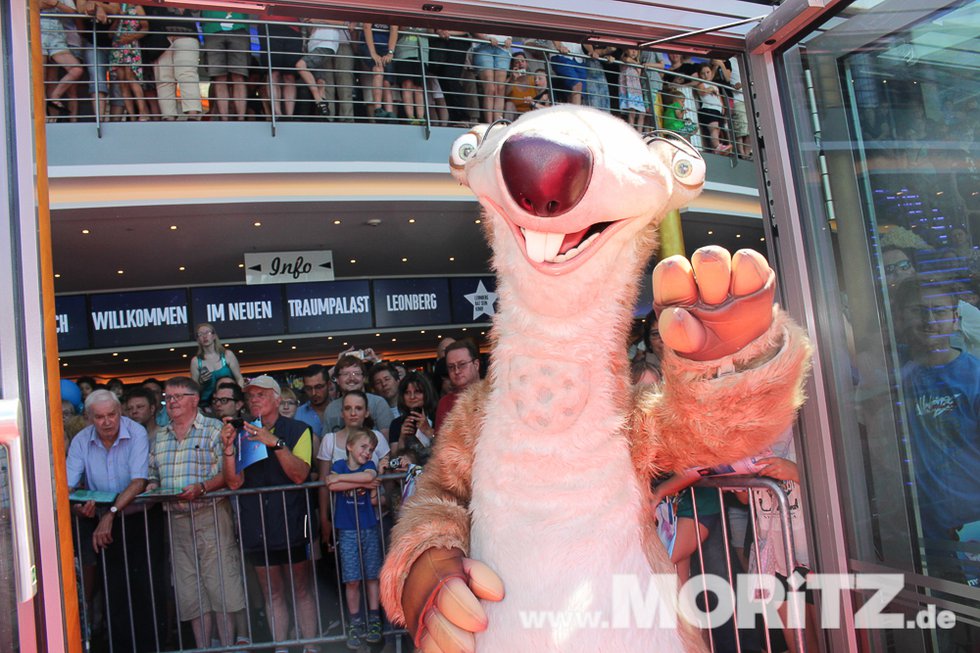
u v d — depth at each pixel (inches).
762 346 53.6
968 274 71.1
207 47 282.2
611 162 53.1
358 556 160.9
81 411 207.2
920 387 75.7
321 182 303.4
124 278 386.0
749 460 98.6
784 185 83.7
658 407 61.9
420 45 293.9
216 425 168.1
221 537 160.1
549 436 59.6
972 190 70.0
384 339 448.1
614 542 58.2
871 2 74.7
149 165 281.7
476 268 449.1
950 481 73.6
